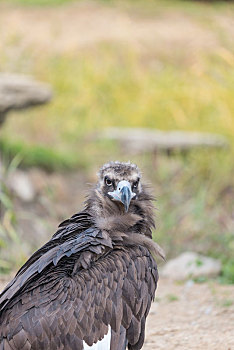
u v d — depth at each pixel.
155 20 29.20
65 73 22.62
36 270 6.55
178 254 13.12
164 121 20.48
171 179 17.09
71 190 16.25
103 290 6.49
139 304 6.68
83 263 6.60
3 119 15.39
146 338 8.62
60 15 29.14
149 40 25.92
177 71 23.23
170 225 13.93
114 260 6.72
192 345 8.32
